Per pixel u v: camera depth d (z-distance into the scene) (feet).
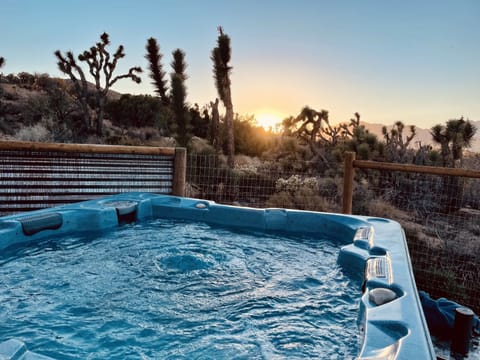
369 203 23.35
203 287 8.72
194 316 7.27
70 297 7.91
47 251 10.75
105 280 8.89
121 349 6.04
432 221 20.58
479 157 31.60
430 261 16.48
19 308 7.36
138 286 8.63
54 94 55.52
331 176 31.01
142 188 17.98
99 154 16.76
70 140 39.75
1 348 4.43
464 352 9.53
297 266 10.28
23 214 11.40
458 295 14.34
